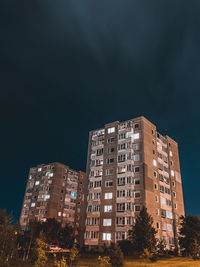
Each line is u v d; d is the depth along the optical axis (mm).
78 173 96188
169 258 38875
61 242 56125
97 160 61156
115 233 49625
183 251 43312
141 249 35438
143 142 55875
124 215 50031
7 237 28594
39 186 87125
